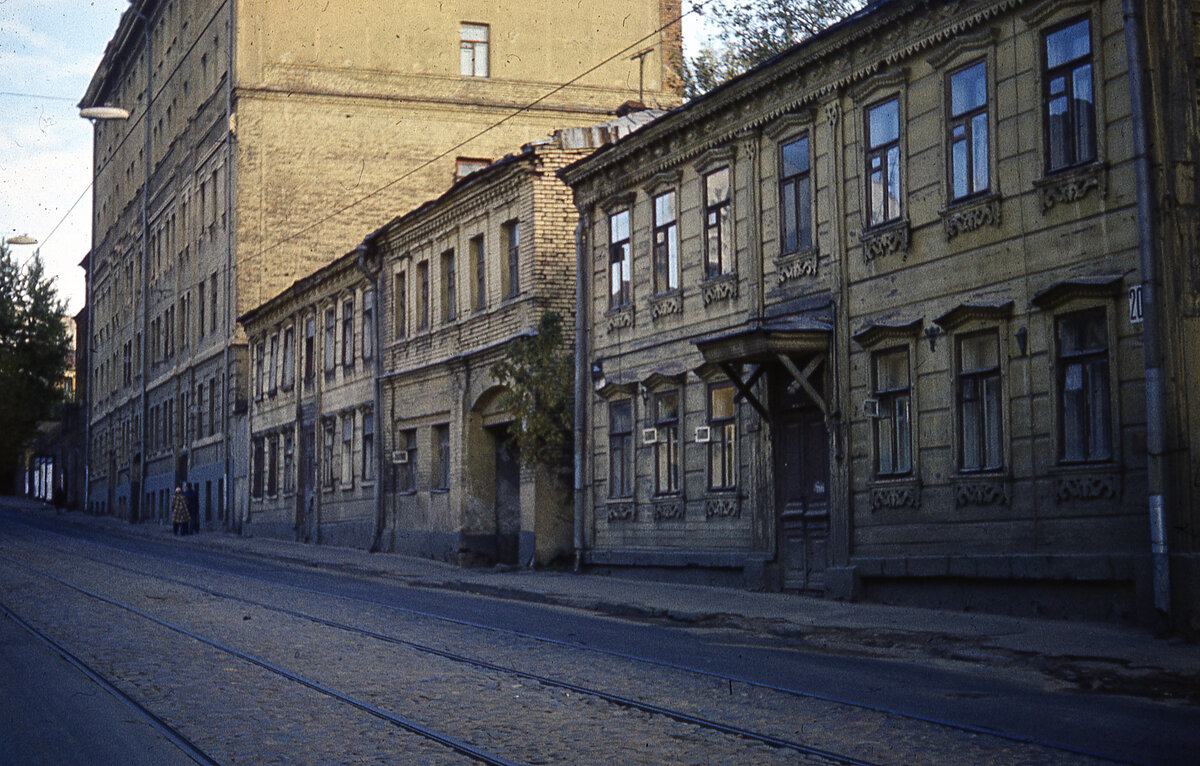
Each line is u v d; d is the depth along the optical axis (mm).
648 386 25734
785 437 21953
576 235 28828
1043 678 12617
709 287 23812
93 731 9992
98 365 84562
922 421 18531
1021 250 16844
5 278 84625
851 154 20281
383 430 38719
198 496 58281
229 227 51938
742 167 22984
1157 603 14461
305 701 11266
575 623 18203
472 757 9008
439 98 51469
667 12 54062
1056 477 16141
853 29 19781
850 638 15797
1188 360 14883
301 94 50594
